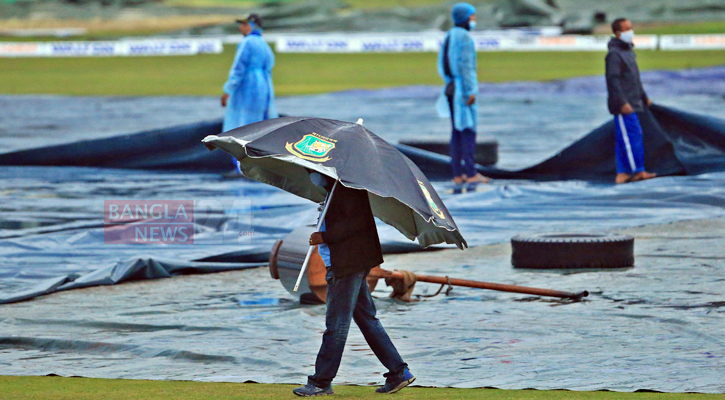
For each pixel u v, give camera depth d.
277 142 19.72
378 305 30.92
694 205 50.31
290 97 122.94
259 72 59.09
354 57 176.00
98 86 141.50
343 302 20.48
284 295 32.78
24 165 70.75
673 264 36.72
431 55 177.25
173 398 20.30
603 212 49.19
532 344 25.25
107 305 31.06
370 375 22.67
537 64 159.62
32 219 47.72
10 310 30.45
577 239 36.69
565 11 172.12
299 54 179.88
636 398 19.86
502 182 61.66
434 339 25.98
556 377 21.84
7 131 92.88
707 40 157.75
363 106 113.94
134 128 94.44
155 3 190.50
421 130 91.06
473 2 177.75
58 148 70.69
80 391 21.00
